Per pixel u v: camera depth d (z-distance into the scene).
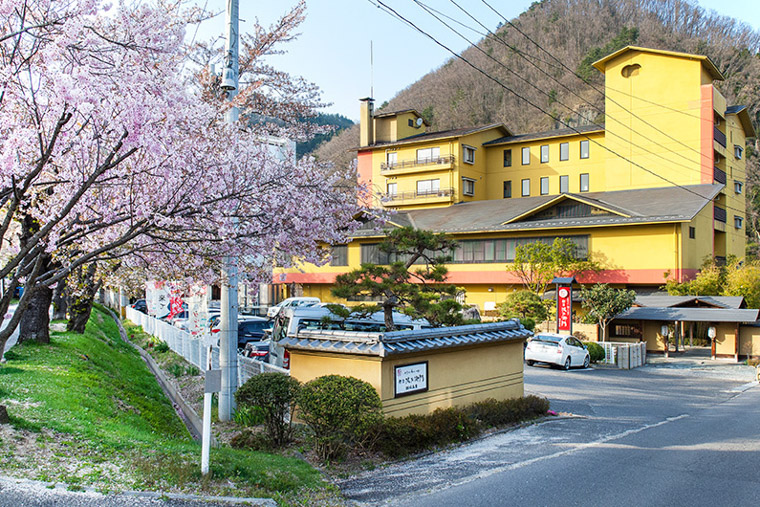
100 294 49.84
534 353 22.73
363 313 12.27
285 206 8.69
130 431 8.68
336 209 9.98
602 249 32.34
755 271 30.56
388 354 8.93
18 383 9.88
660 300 28.20
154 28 7.59
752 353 26.88
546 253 31.86
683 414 13.62
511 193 51.94
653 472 8.07
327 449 8.20
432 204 49.84
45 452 6.81
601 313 26.45
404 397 9.53
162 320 27.17
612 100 44.53
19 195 6.59
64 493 5.73
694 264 33.19
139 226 7.28
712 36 82.62
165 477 6.48
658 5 91.56
